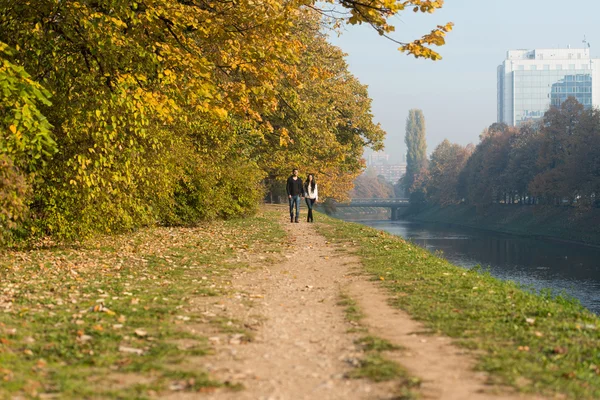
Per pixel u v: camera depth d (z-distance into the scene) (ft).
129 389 17.49
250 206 107.24
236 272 44.06
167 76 47.96
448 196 475.72
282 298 33.76
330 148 132.87
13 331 23.80
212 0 52.03
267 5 50.78
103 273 41.68
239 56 51.39
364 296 34.01
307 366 20.38
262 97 53.88
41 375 18.67
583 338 23.31
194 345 22.89
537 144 338.54
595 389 17.49
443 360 20.67
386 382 18.40
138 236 67.87
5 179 35.81
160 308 29.71
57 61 47.57
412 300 31.91
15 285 35.96
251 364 20.59
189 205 84.07
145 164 60.95
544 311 28.37
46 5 44.21
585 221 269.64
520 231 313.73
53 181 50.72
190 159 81.20
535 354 21.06
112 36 44.27
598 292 137.28
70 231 52.01
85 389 17.20
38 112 37.09
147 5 45.60
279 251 57.11
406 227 415.23
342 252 56.24
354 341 23.61
